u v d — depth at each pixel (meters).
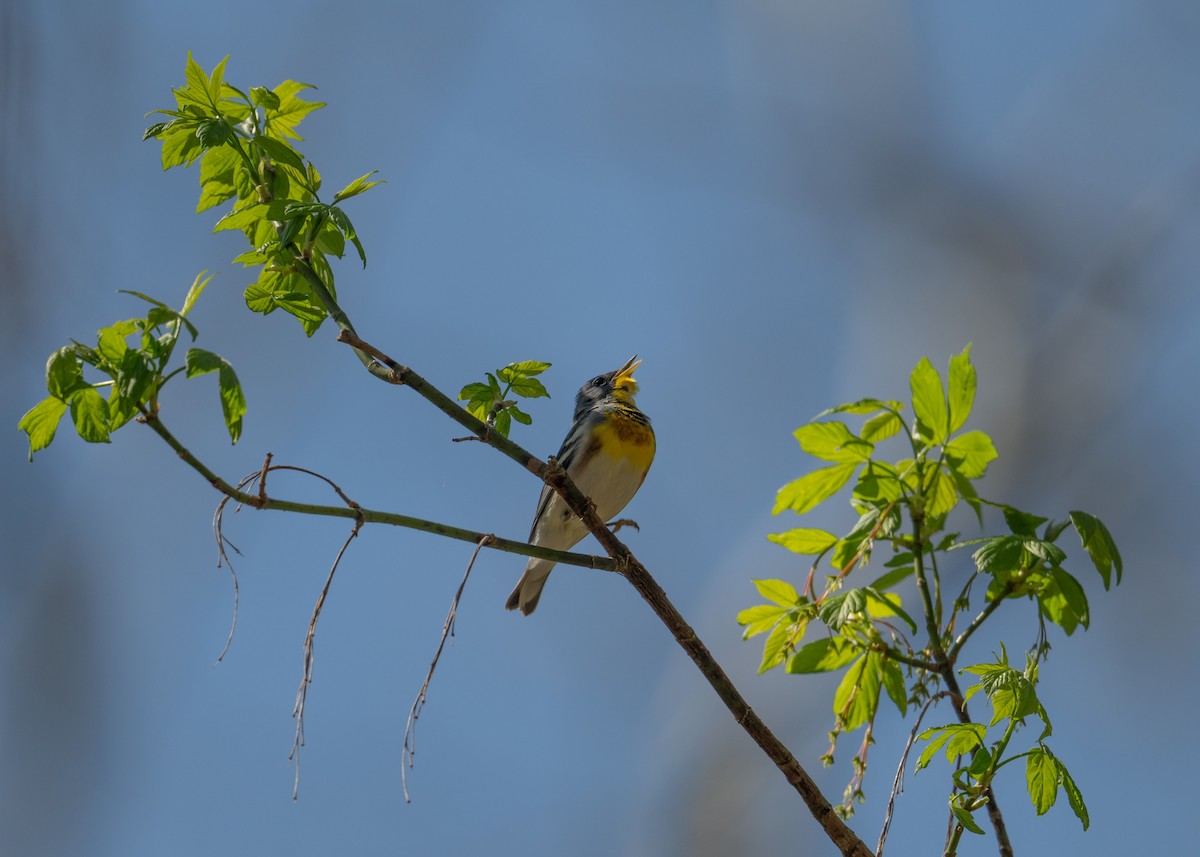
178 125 8.23
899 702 7.51
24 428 6.84
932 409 7.57
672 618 7.46
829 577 7.87
